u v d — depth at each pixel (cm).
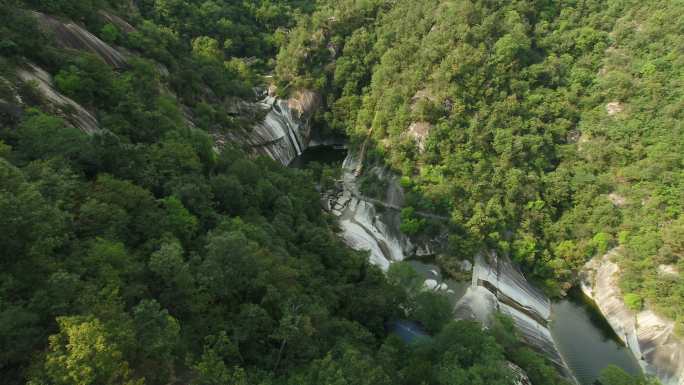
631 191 5969
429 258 6462
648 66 6825
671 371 4550
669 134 6044
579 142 6919
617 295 5434
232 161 5534
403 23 9069
